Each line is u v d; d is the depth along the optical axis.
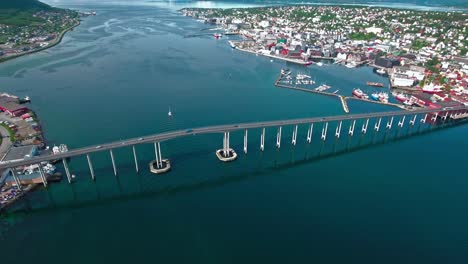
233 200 137.00
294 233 118.31
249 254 109.06
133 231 118.62
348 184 151.38
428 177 158.88
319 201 137.25
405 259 108.31
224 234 117.50
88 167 156.88
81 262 104.38
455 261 108.06
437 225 124.31
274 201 136.88
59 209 129.38
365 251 111.06
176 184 147.62
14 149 157.88
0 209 127.88
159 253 108.75
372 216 128.38
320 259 107.38
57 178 146.25
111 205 132.25
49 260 105.12
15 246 110.75
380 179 156.12
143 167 159.00
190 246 111.88
